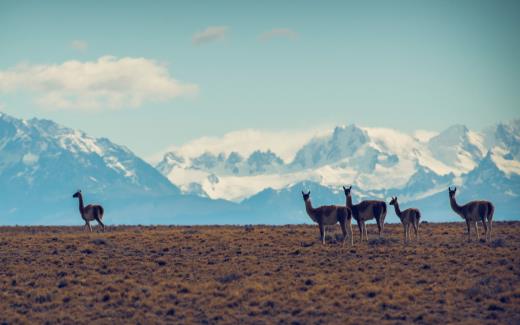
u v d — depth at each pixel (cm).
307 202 13475
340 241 13788
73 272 11919
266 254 12800
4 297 10756
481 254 12188
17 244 14112
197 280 11356
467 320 9350
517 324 9156
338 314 9706
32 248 13712
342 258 12319
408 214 13500
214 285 10956
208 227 18775
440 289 10406
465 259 11912
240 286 10888
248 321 9625
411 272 11269
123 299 10456
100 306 10294
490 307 9712
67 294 10769
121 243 14162
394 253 12488
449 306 9825
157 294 10600
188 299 10462
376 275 11188
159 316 9900
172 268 12075
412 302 10000
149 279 11500
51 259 12750
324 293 10425
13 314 10062
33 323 9725
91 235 15412
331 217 13262
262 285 10881
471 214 13375
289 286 10781
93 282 11331
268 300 10162
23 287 11200
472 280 10750
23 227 19338
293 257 12512
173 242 14200
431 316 9500
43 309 10269
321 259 12275
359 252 12594
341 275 11250
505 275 10888
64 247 13750
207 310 10025
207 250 13288
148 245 13912
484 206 13288
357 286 10669
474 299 10000
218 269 11900
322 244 13338
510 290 10212
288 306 10019
